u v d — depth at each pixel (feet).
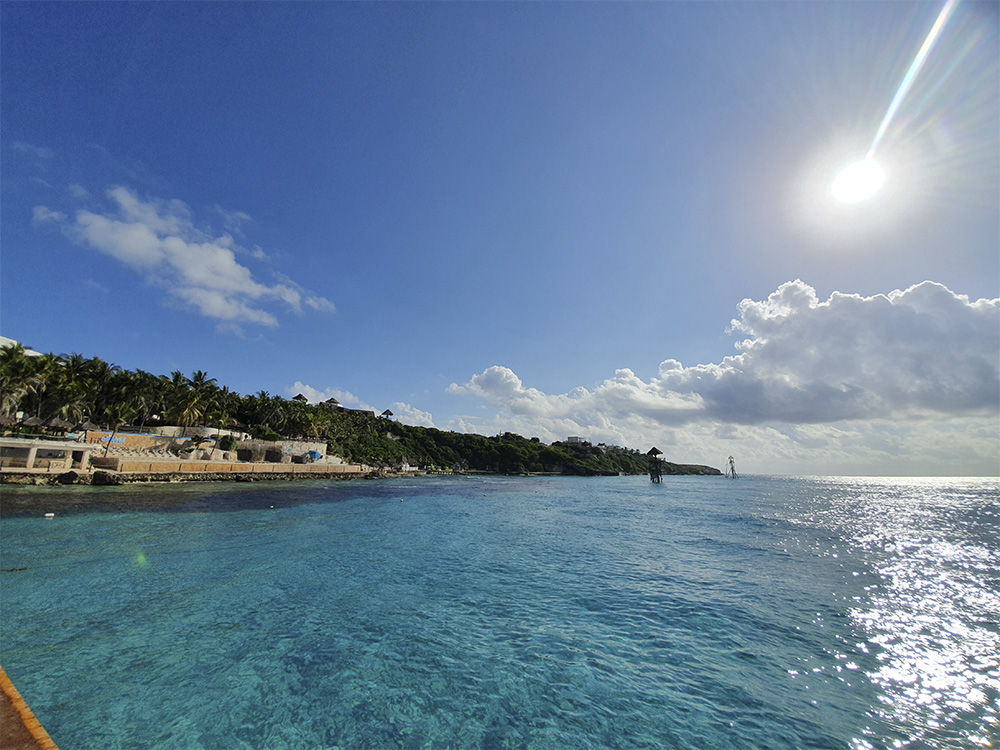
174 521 83.76
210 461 193.47
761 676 29.01
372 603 41.91
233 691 26.50
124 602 40.32
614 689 27.30
